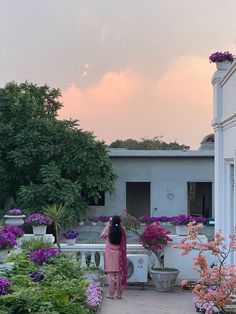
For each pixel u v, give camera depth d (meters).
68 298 7.61
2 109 21.34
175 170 21.86
